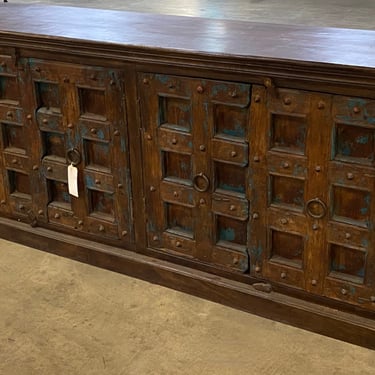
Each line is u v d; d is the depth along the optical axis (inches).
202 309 91.4
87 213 100.8
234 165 83.5
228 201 85.7
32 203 106.7
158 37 88.0
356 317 81.8
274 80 74.9
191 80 81.1
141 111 87.7
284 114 75.9
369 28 257.3
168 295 95.0
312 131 74.9
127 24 99.1
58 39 88.4
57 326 88.5
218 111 81.6
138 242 97.8
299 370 78.6
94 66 88.7
